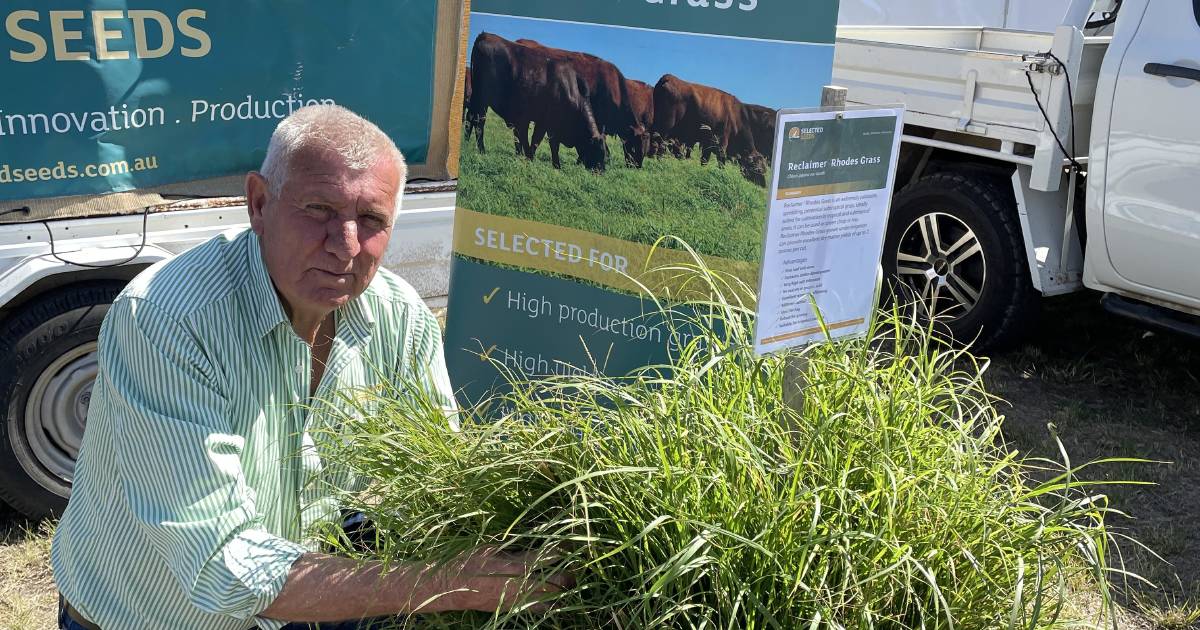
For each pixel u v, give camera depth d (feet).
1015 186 16.43
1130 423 15.69
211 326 6.04
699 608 5.50
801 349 6.86
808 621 5.32
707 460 5.81
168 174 11.92
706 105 8.31
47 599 11.02
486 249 9.56
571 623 5.71
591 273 9.05
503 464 5.78
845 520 5.48
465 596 5.77
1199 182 14.43
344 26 12.63
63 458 12.06
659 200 8.63
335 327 6.78
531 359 9.48
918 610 5.60
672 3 8.31
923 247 18.48
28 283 11.12
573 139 8.94
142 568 6.28
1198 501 13.46
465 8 13.47
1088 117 16.24
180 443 5.79
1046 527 5.74
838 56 18.89
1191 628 10.75
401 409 6.38
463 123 9.50
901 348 7.18
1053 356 18.24
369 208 6.07
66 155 11.20
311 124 6.03
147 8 11.34
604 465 5.78
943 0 27.66
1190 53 14.43
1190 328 15.28
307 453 6.63
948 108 17.20
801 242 6.65
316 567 5.85
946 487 5.79
